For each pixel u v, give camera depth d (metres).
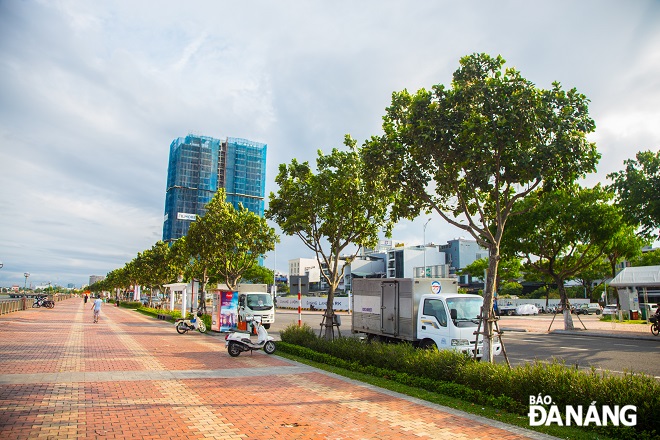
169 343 17.89
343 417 7.06
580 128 9.93
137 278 59.38
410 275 93.31
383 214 16.62
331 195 15.80
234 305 23.77
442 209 12.63
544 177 10.45
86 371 10.91
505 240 26.69
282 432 6.29
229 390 9.01
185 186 121.38
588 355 15.62
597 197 25.00
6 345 15.64
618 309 35.97
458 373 8.84
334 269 16.62
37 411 7.14
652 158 20.31
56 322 28.14
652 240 21.53
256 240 28.67
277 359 13.70
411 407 7.67
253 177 130.88
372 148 11.69
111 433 6.13
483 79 10.27
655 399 5.96
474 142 9.80
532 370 7.71
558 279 27.47
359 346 12.30
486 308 9.94
